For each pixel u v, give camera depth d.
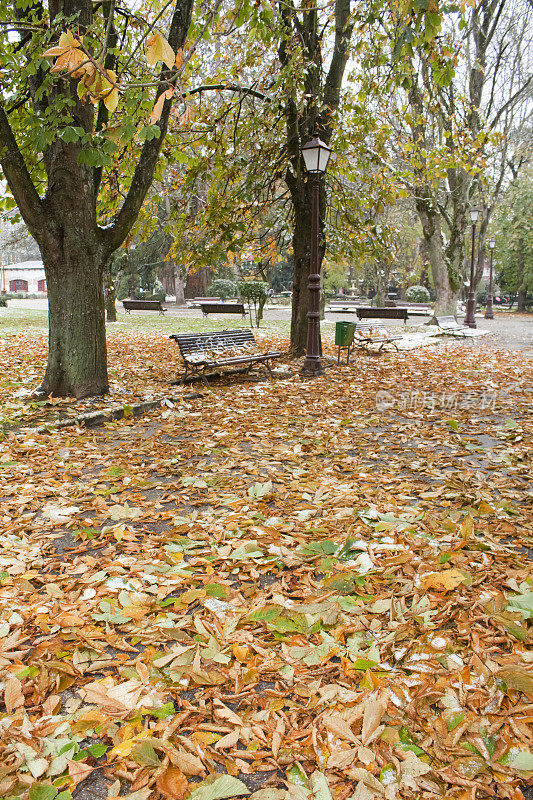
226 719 1.95
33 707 2.04
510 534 3.48
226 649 2.33
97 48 4.92
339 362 11.76
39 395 7.33
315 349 10.26
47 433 5.96
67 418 6.52
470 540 3.27
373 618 2.56
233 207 11.82
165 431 6.17
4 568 3.04
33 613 2.61
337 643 2.36
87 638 2.41
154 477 4.71
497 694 2.03
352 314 33.47
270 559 3.15
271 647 2.39
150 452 5.39
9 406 6.78
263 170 11.53
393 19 5.45
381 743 1.84
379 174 12.59
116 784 1.70
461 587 2.80
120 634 2.51
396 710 1.98
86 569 3.03
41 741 1.84
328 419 6.77
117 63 7.50
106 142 4.65
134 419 6.81
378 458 5.25
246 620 2.53
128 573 2.99
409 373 10.71
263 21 6.91
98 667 2.25
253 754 1.81
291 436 5.98
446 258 23.66
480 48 20.59
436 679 2.13
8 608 2.63
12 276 79.94
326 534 3.45
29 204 6.88
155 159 7.63
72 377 7.47
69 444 5.58
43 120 5.74
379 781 1.68
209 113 11.57
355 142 11.98
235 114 11.25
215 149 11.28
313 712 2.01
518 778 1.73
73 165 7.07
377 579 2.91
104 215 10.74
